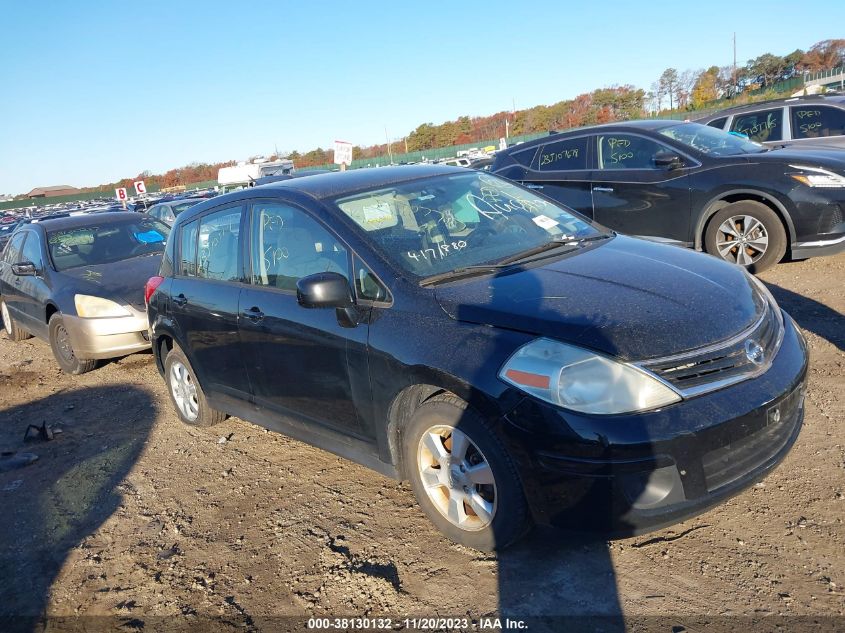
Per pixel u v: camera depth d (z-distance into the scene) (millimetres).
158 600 3150
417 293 3246
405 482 3926
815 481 3324
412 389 3180
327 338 3535
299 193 3996
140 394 6359
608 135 7914
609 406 2590
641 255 3584
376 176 4230
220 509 3932
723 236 7160
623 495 2580
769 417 2750
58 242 8039
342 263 3580
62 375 7523
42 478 4707
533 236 3924
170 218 17516
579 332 2742
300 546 3410
